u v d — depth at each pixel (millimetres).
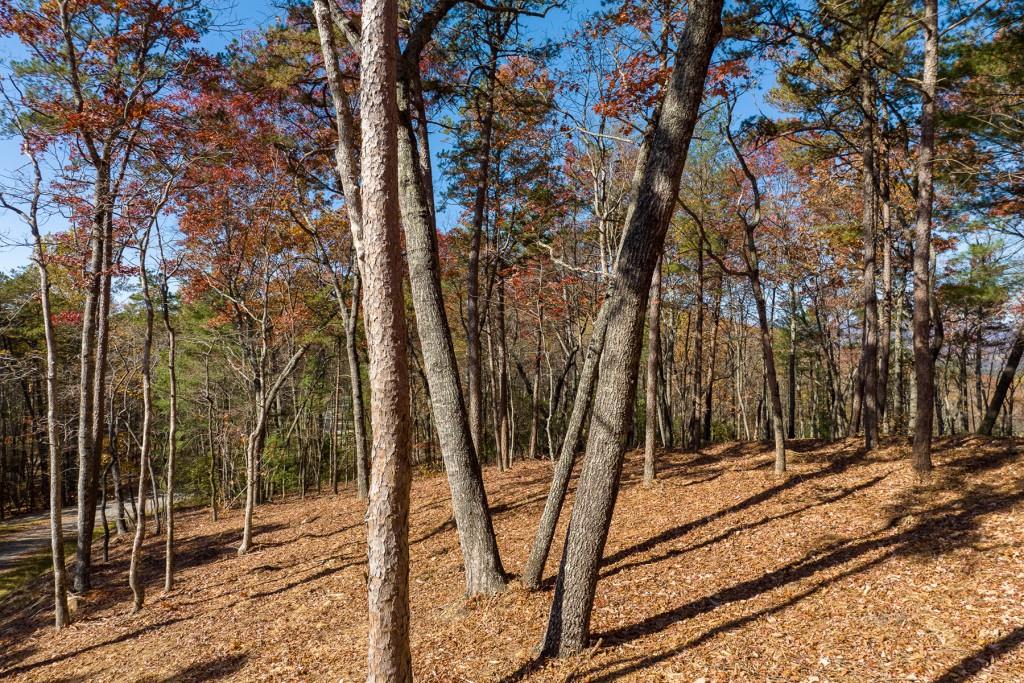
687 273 20344
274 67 12812
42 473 32125
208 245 14852
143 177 12781
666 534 10203
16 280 22672
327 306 21016
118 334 18281
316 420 29000
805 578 7445
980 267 15148
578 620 5984
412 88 9156
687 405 29188
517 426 29891
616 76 11227
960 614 5844
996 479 9297
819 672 5133
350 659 7242
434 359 8094
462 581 9273
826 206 19953
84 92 13180
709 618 6695
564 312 23609
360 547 13117
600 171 15258
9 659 10391
